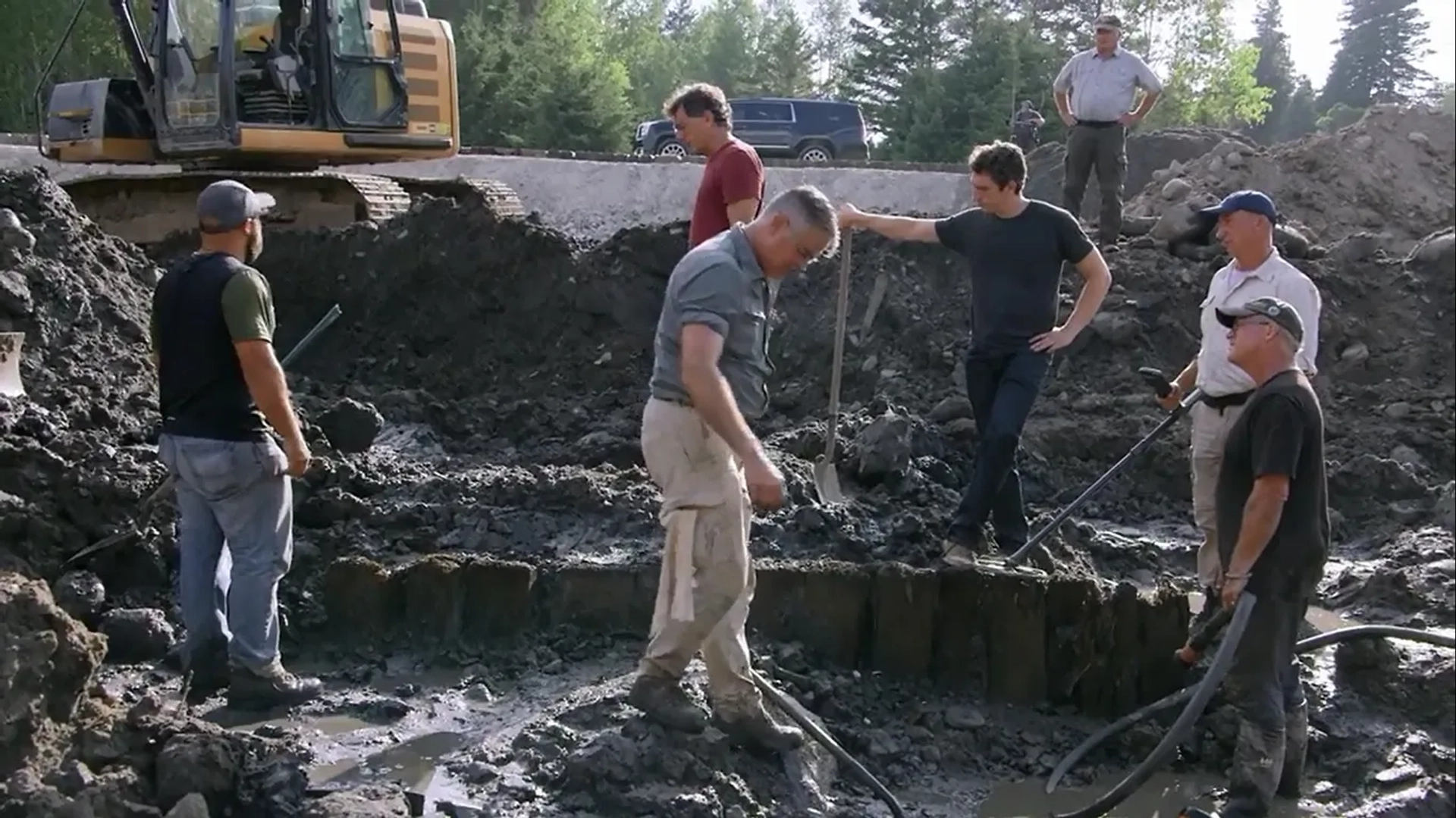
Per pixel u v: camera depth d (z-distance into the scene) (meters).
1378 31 51.94
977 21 47.94
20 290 8.00
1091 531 7.74
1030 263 5.86
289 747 4.70
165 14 11.52
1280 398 4.52
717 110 6.29
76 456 6.55
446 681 5.75
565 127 37.59
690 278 4.17
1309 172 16.06
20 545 6.05
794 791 4.80
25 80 31.48
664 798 4.48
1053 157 18.88
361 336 11.34
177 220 12.70
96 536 6.27
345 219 12.84
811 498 6.77
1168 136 18.23
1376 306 11.39
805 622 5.98
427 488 6.90
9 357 7.34
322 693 5.49
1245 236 5.47
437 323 11.28
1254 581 4.68
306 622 6.08
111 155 12.09
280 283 11.54
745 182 6.23
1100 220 11.70
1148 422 9.67
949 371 10.17
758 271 4.24
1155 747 5.58
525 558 6.29
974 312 6.08
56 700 4.57
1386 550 8.18
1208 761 5.56
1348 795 5.29
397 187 13.13
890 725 5.66
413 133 12.09
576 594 6.10
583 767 4.59
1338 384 10.81
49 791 4.21
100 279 8.93
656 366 4.41
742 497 4.47
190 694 5.32
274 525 5.16
